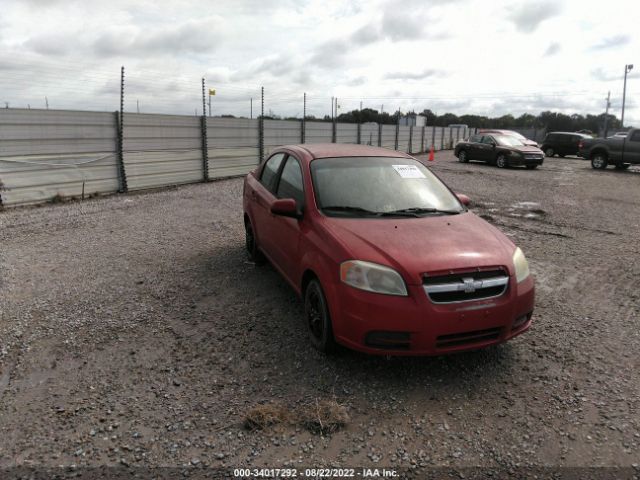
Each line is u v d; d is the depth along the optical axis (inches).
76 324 163.5
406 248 132.9
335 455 103.0
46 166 405.1
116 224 319.0
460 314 124.3
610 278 223.8
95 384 128.4
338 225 146.3
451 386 130.1
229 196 448.1
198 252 251.0
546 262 249.0
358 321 126.6
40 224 317.4
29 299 185.6
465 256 131.6
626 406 122.2
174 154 528.7
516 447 106.6
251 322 166.7
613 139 801.6
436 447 106.2
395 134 1152.2
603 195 494.0
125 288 197.8
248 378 132.0
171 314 172.6
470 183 585.9
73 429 110.0
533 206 422.3
